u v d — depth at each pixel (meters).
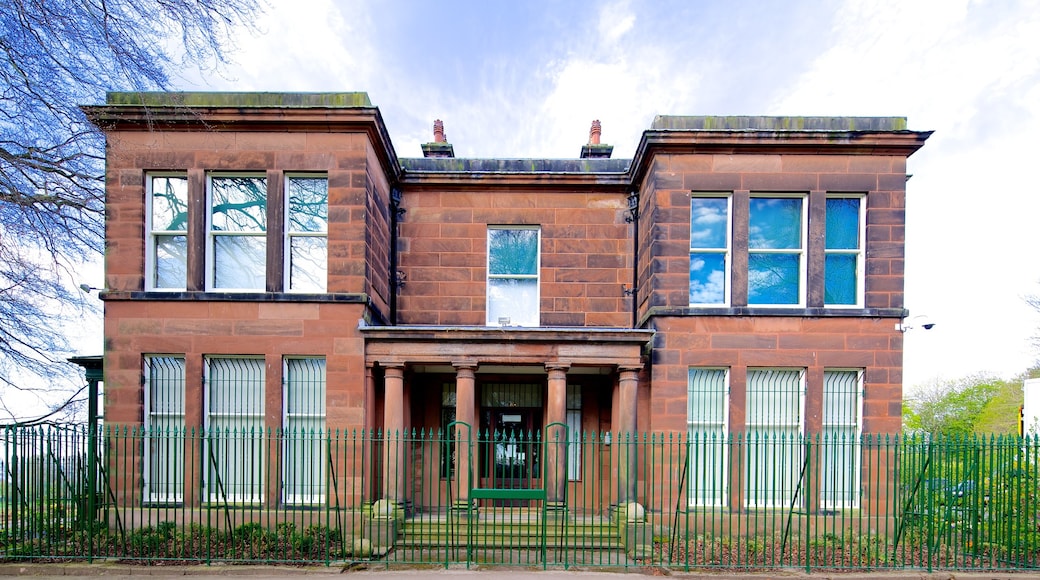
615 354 10.16
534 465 12.09
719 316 10.34
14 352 11.95
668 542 9.46
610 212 12.09
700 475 10.33
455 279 12.01
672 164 10.49
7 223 9.89
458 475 10.08
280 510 9.76
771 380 10.45
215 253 10.34
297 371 10.25
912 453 9.43
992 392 37.81
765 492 8.90
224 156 10.11
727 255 10.62
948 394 40.12
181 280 10.28
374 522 9.41
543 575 8.08
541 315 11.94
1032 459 10.75
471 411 10.21
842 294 10.57
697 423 10.40
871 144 10.28
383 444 10.08
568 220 12.06
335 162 10.11
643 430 10.60
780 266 10.67
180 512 9.77
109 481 9.24
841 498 9.96
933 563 8.63
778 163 10.47
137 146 10.03
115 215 10.04
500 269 12.20
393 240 11.98
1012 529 9.11
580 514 11.33
